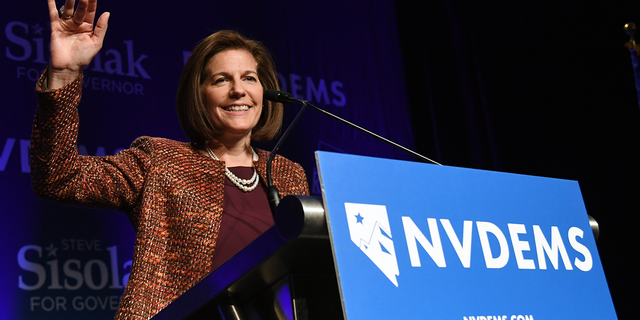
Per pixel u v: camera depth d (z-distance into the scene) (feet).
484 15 14.26
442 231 2.42
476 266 2.45
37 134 3.62
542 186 2.94
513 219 2.70
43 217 8.91
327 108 12.02
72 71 3.61
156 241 3.80
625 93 13.61
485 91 13.78
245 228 4.11
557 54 14.10
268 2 11.98
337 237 2.13
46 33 9.55
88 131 9.46
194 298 2.57
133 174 4.06
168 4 10.79
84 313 8.89
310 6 12.51
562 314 2.62
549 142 13.69
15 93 9.09
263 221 4.23
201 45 4.86
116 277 9.27
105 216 9.41
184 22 10.89
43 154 3.57
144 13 10.49
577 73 13.96
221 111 4.67
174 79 10.52
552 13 14.25
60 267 8.86
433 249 2.36
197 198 4.00
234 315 2.56
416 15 13.98
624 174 13.35
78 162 3.79
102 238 9.30
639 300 12.69
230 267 2.41
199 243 3.83
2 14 9.26
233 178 4.36
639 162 13.34
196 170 4.17
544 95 13.93
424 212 2.41
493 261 2.52
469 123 13.66
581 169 13.51
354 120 12.32
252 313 2.63
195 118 4.65
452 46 14.06
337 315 2.56
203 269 3.75
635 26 12.71
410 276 2.25
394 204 2.34
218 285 2.46
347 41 12.77
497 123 13.62
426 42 13.87
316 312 2.50
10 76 9.12
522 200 2.80
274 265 2.34
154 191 3.97
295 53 11.98
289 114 11.50
